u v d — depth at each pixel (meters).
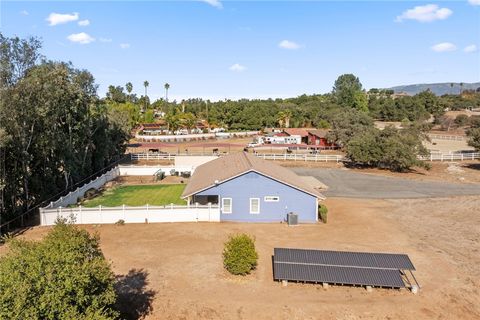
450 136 92.00
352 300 16.06
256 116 121.44
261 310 15.18
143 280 17.53
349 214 30.00
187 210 27.44
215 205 27.52
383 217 29.17
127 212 26.92
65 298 9.39
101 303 10.99
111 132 53.16
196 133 107.38
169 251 21.28
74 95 35.75
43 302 8.94
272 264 19.66
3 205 25.23
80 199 33.62
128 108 121.38
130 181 43.75
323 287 17.06
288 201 27.67
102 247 21.81
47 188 32.50
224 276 18.08
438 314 15.16
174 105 164.25
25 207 28.39
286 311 15.14
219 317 14.68
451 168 51.44
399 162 48.78
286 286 17.14
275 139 81.69
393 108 131.88
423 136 58.38
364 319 14.73
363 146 50.69
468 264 20.00
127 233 24.52
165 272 18.42
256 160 35.25
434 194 37.34
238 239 18.28
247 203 27.59
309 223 27.61
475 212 30.61
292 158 58.25
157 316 14.62
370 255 18.36
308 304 15.67
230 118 124.00
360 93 131.50
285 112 116.44
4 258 10.09
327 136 72.50
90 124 41.41
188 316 14.69
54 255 9.98
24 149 27.56
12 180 26.55
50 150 32.19
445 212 30.69
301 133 83.25
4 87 24.66
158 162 57.78
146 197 35.50
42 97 28.11
